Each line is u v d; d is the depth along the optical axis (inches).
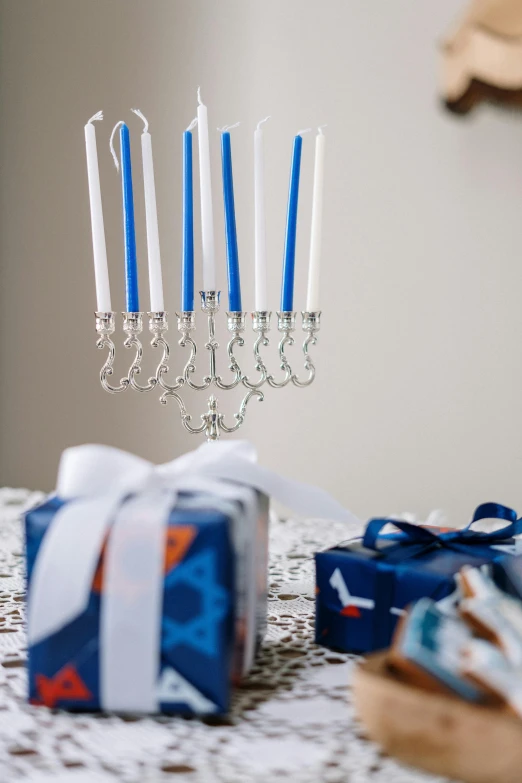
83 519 21.0
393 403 63.6
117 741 19.8
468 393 61.6
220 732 20.2
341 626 25.4
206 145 32.4
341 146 63.2
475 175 59.9
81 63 68.7
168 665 20.6
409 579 23.4
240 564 21.8
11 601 30.9
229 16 65.3
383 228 62.7
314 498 26.0
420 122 61.0
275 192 65.0
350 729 20.3
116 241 68.4
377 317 63.4
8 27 70.3
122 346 69.2
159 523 20.7
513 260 59.5
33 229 71.0
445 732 17.3
